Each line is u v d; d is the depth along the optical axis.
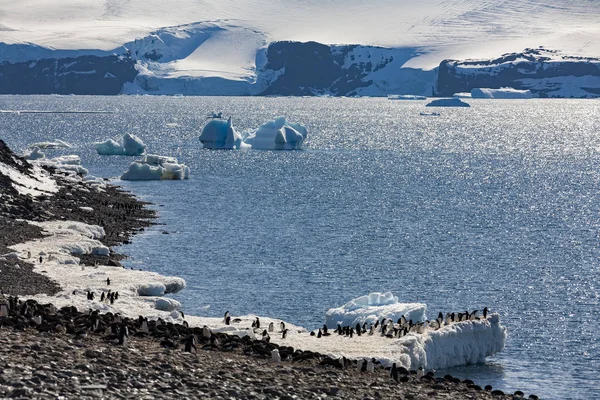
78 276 151.38
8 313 95.38
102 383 71.75
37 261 162.62
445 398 84.38
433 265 195.38
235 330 116.12
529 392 115.12
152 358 82.38
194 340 93.75
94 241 192.50
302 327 137.75
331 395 78.94
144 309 129.12
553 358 130.38
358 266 192.38
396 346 111.00
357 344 112.00
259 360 90.75
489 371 122.69
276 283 173.62
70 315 102.00
